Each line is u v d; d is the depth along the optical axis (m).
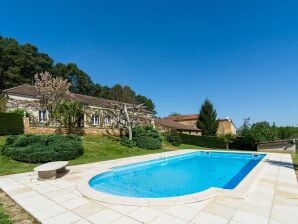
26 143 14.06
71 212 5.38
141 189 9.20
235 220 4.83
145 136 23.62
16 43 52.12
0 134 17.38
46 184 8.11
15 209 5.73
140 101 87.50
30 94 25.33
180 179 11.34
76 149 14.71
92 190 7.05
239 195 6.33
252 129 28.48
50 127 20.75
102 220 4.90
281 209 5.46
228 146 28.09
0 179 8.95
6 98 22.39
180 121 56.28
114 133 25.78
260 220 4.83
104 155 16.72
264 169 10.99
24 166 11.86
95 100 34.72
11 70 46.03
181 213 5.22
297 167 11.73
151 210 5.42
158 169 14.18
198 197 6.13
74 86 66.56
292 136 33.00
